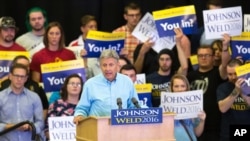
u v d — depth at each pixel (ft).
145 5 70.23
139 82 56.03
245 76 52.01
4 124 48.78
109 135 37.35
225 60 55.57
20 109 49.70
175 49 60.29
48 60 56.85
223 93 54.19
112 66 41.19
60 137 50.44
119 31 63.52
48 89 54.65
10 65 55.31
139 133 37.93
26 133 49.11
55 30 56.80
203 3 69.62
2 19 57.16
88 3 70.33
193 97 51.11
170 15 57.77
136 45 62.95
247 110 53.62
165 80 56.75
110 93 41.91
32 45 61.31
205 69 56.65
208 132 55.26
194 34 62.85
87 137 38.32
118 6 70.33
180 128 51.70
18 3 69.36
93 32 56.90
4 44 57.36
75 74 53.21
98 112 41.70
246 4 70.18
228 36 56.08
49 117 50.55
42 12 61.82
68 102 52.54
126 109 37.58
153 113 38.14
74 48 59.88
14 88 49.78
